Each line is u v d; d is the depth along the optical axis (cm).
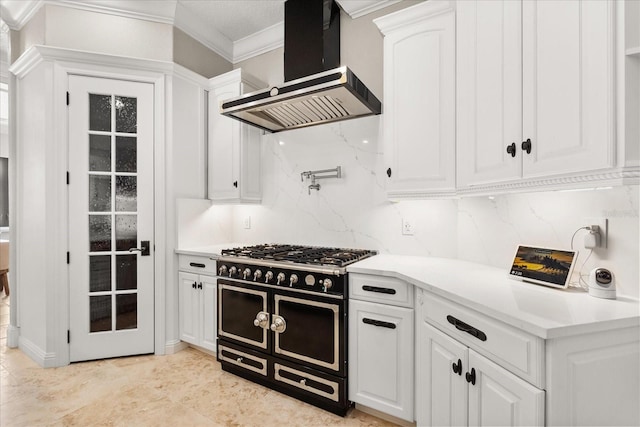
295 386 193
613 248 117
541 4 110
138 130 249
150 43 257
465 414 120
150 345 252
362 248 240
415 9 183
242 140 267
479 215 189
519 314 97
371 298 172
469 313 117
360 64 241
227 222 305
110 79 243
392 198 196
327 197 255
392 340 165
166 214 256
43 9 236
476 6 144
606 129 88
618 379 94
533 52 113
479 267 177
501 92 129
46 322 229
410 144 187
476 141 144
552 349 89
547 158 108
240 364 216
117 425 169
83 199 237
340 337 177
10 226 264
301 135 267
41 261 234
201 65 287
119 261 246
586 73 94
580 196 130
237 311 217
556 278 131
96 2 241
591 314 97
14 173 264
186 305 256
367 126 238
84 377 217
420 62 184
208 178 287
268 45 294
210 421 173
